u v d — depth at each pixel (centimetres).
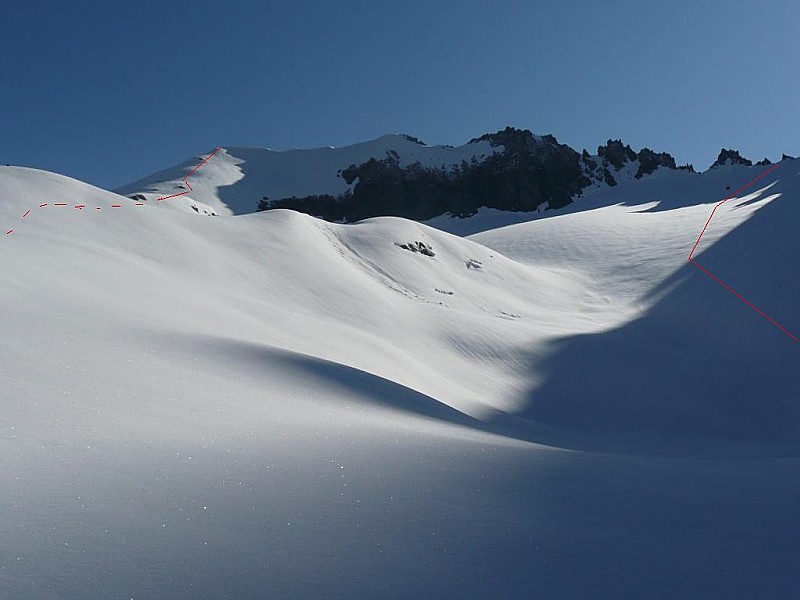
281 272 3266
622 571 327
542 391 2761
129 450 534
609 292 5506
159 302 1884
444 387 2238
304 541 354
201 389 816
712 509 443
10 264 1603
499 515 408
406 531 372
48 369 784
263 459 520
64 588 294
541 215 14638
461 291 4603
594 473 543
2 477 443
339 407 872
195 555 332
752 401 2883
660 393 2881
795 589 309
